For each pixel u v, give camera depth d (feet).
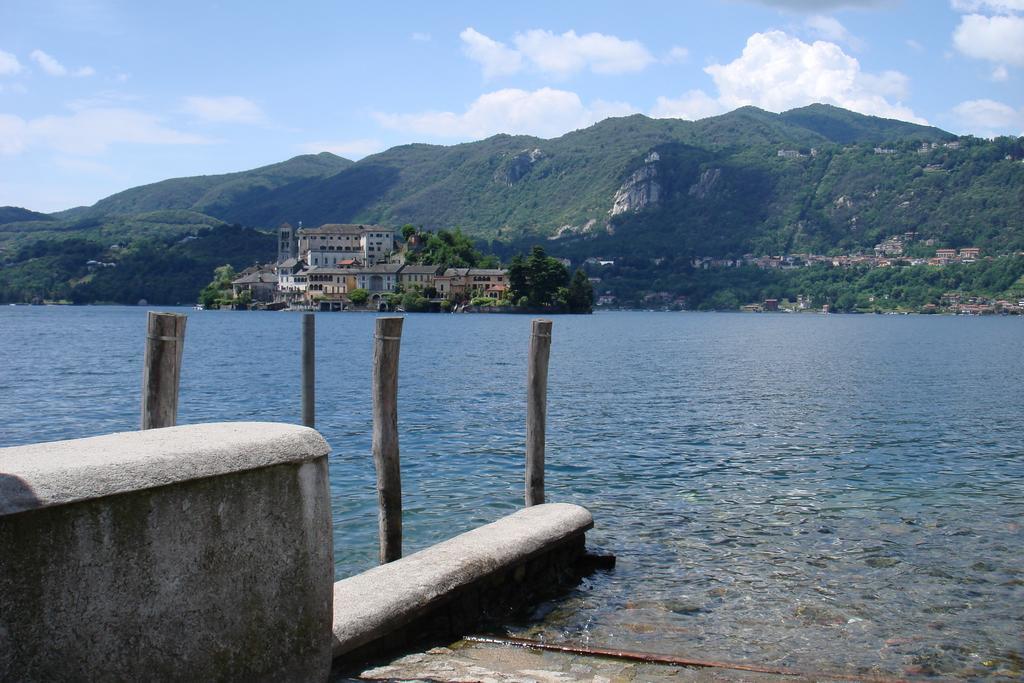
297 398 136.67
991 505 58.23
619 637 32.76
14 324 512.22
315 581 20.86
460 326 547.90
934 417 113.39
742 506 57.77
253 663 19.45
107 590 16.61
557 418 110.42
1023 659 31.27
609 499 60.23
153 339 29.25
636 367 215.51
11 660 15.29
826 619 35.32
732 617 35.40
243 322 619.67
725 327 614.34
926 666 30.50
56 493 15.65
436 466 73.72
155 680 17.47
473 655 29.19
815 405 128.06
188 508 17.98
